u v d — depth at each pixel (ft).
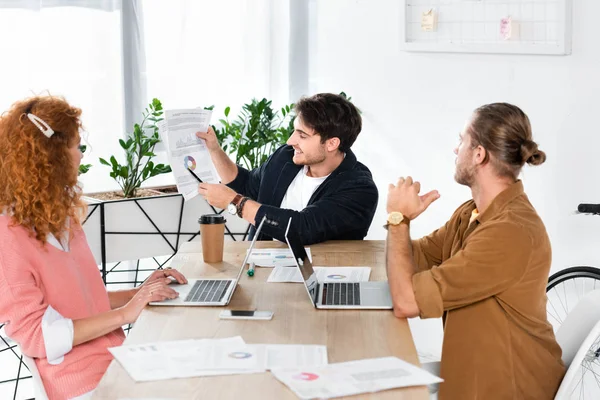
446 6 12.59
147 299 7.00
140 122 13.56
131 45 13.29
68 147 6.79
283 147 10.59
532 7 11.50
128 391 5.29
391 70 13.65
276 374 5.51
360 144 14.35
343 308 7.00
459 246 7.57
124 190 12.56
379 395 5.22
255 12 14.69
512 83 11.98
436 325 13.23
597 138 11.11
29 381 12.15
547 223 11.76
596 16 10.93
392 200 7.23
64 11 12.66
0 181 6.60
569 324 7.73
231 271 8.25
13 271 6.45
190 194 8.92
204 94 14.38
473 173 7.20
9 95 12.32
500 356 6.89
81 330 6.57
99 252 11.85
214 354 5.90
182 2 13.89
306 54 14.97
